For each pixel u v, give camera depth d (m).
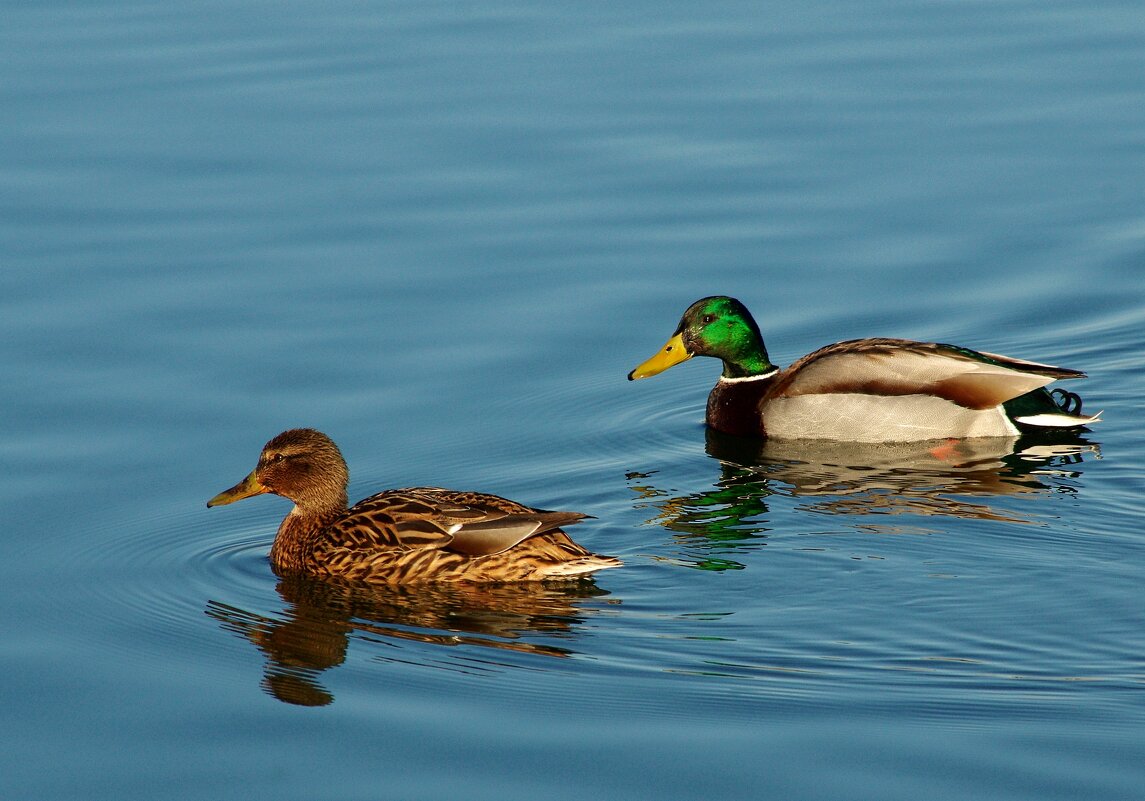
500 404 18.33
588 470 17.06
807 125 24.38
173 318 19.61
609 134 24.17
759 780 11.03
